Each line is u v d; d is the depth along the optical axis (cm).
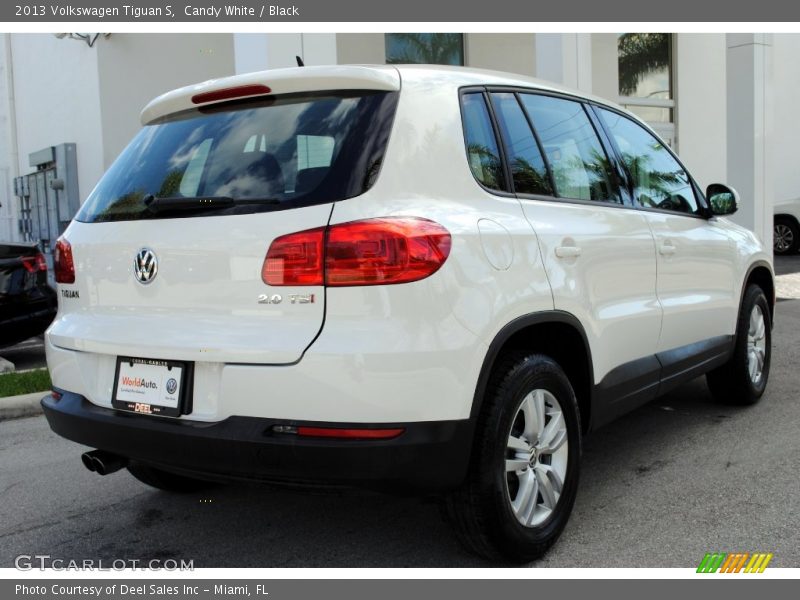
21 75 1354
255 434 242
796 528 320
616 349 344
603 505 350
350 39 1055
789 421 475
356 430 237
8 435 501
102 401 284
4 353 826
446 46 1164
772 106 1012
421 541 319
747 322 489
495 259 270
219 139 285
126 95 982
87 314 295
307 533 331
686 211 441
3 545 327
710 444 434
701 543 309
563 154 343
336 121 266
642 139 425
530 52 1258
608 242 340
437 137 273
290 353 239
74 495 385
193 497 379
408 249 243
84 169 1053
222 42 1040
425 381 242
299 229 246
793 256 1580
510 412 274
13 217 1445
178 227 269
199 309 261
